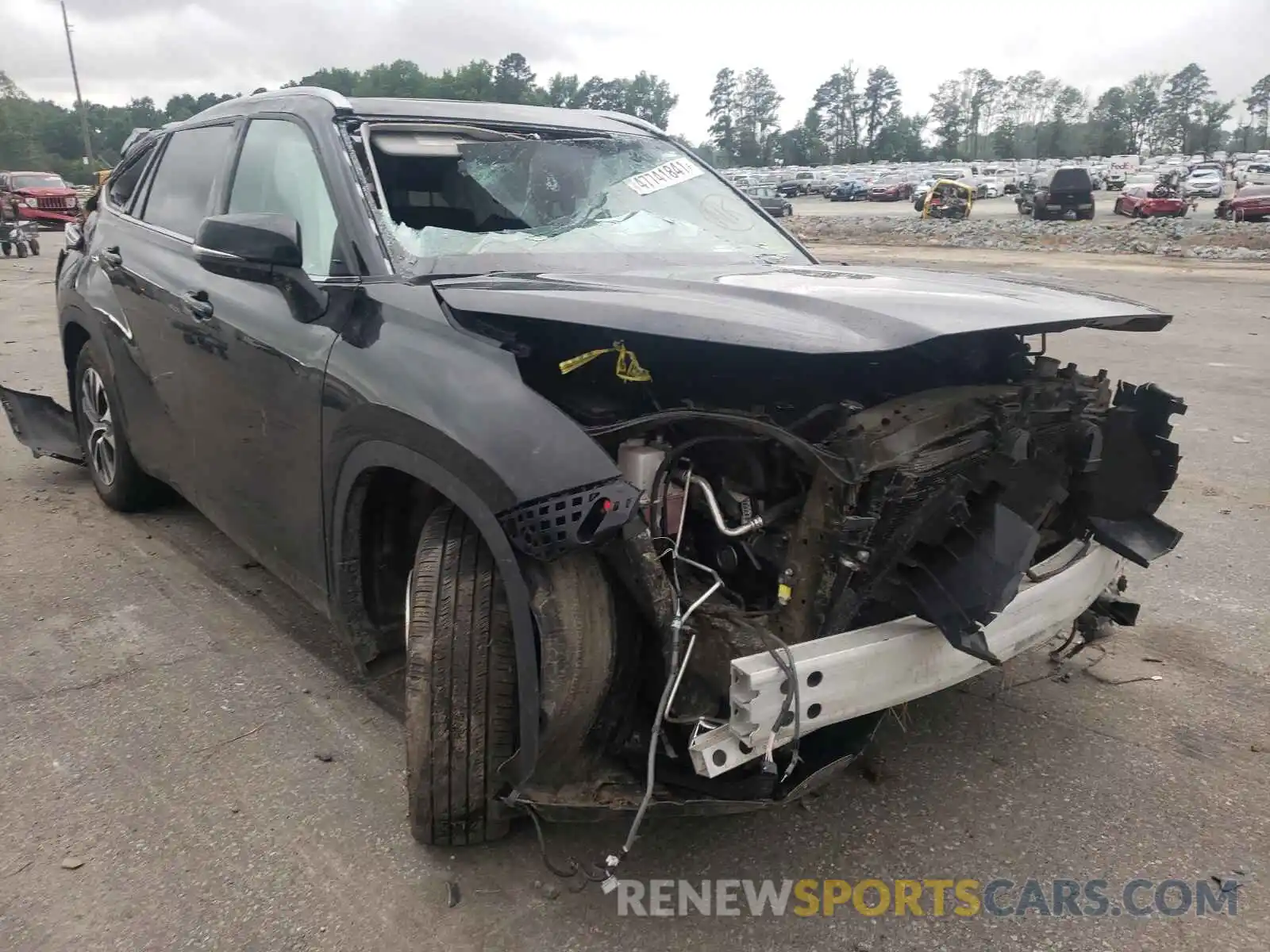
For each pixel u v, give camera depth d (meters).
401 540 2.88
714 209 3.83
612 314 2.35
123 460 4.75
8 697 3.34
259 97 3.90
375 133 3.28
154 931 2.31
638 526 2.23
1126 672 3.64
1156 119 162.62
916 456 2.21
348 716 3.25
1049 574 2.75
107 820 2.71
